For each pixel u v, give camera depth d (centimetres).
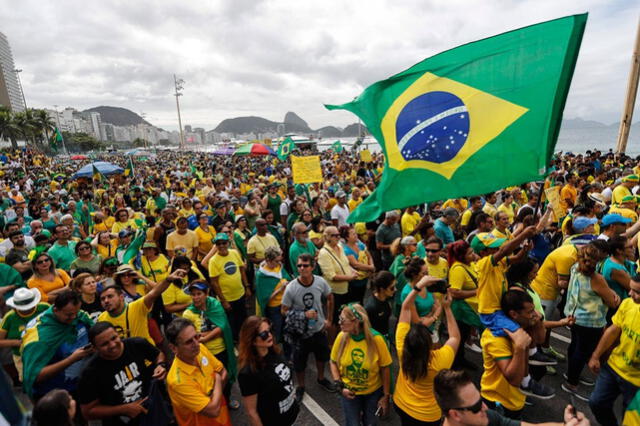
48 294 501
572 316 428
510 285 382
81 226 1136
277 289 538
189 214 1027
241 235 758
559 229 805
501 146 312
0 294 519
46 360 348
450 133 331
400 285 511
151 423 319
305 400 473
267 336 310
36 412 233
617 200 838
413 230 748
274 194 1084
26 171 3600
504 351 322
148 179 2275
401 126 349
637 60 1588
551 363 387
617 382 339
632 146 8550
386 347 354
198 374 312
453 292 473
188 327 299
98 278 540
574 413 206
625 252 443
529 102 305
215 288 581
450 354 321
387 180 351
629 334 323
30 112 7631
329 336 580
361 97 367
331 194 1221
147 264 603
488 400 341
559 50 295
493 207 841
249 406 312
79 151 11512
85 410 310
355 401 360
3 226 1031
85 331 386
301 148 5253
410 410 322
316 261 621
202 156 6184
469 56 328
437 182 333
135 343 339
